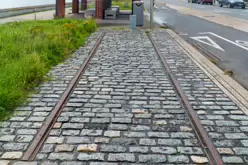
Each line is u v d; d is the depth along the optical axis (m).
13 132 3.79
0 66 6.01
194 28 15.84
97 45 10.23
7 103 4.56
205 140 3.63
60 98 5.01
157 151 3.40
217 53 9.39
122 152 3.37
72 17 19.75
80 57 8.27
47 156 3.27
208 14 25.27
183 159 3.24
